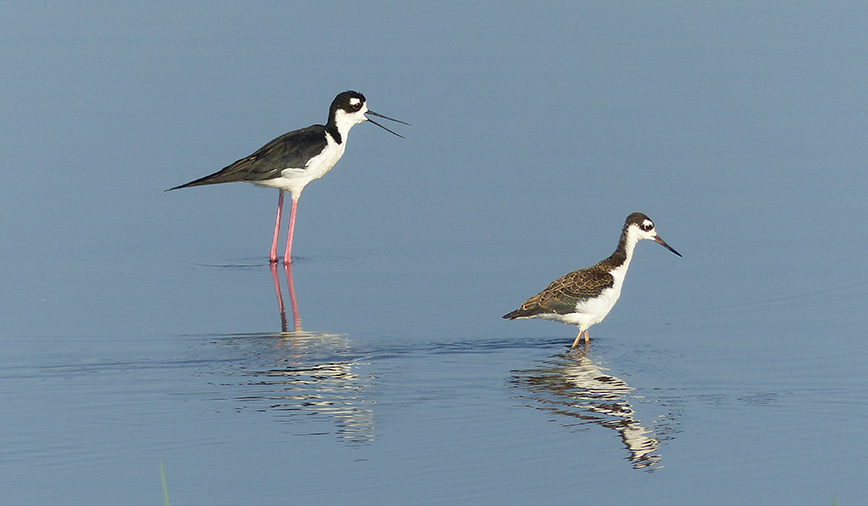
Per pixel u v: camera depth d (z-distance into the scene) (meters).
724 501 11.55
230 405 14.00
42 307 18.09
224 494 11.74
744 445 12.85
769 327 16.78
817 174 23.89
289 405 14.04
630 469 12.24
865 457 12.49
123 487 11.93
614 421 13.50
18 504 11.55
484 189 23.97
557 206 22.84
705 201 22.67
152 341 16.45
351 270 20.17
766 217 21.81
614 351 15.96
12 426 13.39
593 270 16.34
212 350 16.03
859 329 16.55
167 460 12.53
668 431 13.22
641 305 18.00
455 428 13.34
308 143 21.81
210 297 18.75
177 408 13.91
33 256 20.80
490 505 11.43
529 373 15.06
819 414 13.65
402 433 13.16
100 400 14.18
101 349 16.08
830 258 19.73
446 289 18.94
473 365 15.41
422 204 23.44
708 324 16.98
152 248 21.52
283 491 11.79
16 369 15.23
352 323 17.30
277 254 21.33
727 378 14.82
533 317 16.28
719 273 19.33
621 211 22.39
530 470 12.23
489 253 20.72
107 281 19.52
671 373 15.03
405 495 11.69
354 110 22.53
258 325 17.25
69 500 11.64
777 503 11.48
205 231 22.72
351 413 13.76
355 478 12.05
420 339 16.48
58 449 12.80
